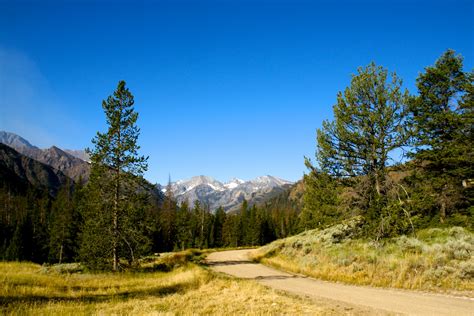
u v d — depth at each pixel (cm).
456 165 2455
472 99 2480
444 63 2642
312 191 3055
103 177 2566
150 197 2752
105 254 2542
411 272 1623
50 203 10075
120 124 2622
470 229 2156
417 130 2164
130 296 1462
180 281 1833
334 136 2430
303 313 1085
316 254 2700
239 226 9694
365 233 2356
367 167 2303
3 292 1380
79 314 1065
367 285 1662
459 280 1410
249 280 1934
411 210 2330
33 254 6919
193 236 8875
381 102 2203
